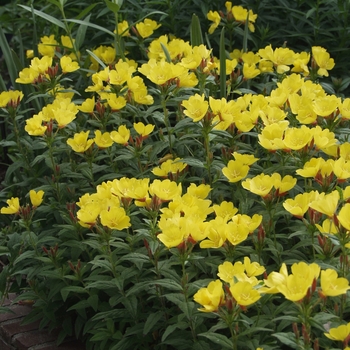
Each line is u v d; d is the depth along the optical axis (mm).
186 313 2037
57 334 2512
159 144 2510
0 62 4434
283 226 2352
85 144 2457
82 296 2430
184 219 2014
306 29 3299
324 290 1842
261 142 2240
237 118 2379
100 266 2322
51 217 2604
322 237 2100
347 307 2021
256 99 2445
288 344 1879
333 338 1871
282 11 3355
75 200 2551
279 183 2162
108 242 2189
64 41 3248
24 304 2676
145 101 2619
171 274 2146
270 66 2869
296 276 1842
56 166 2543
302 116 2367
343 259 1998
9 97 2689
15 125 2719
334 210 1997
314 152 2258
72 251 2408
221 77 2699
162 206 2426
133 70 2646
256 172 2422
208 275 2250
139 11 3361
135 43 3197
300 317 1888
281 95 2418
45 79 2732
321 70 2771
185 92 2705
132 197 2146
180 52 2795
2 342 2564
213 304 1885
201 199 2203
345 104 2363
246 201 2283
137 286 2131
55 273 2350
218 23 3111
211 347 2143
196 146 2641
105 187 2230
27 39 4043
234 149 2438
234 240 2029
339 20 3252
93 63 3123
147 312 2297
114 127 2770
